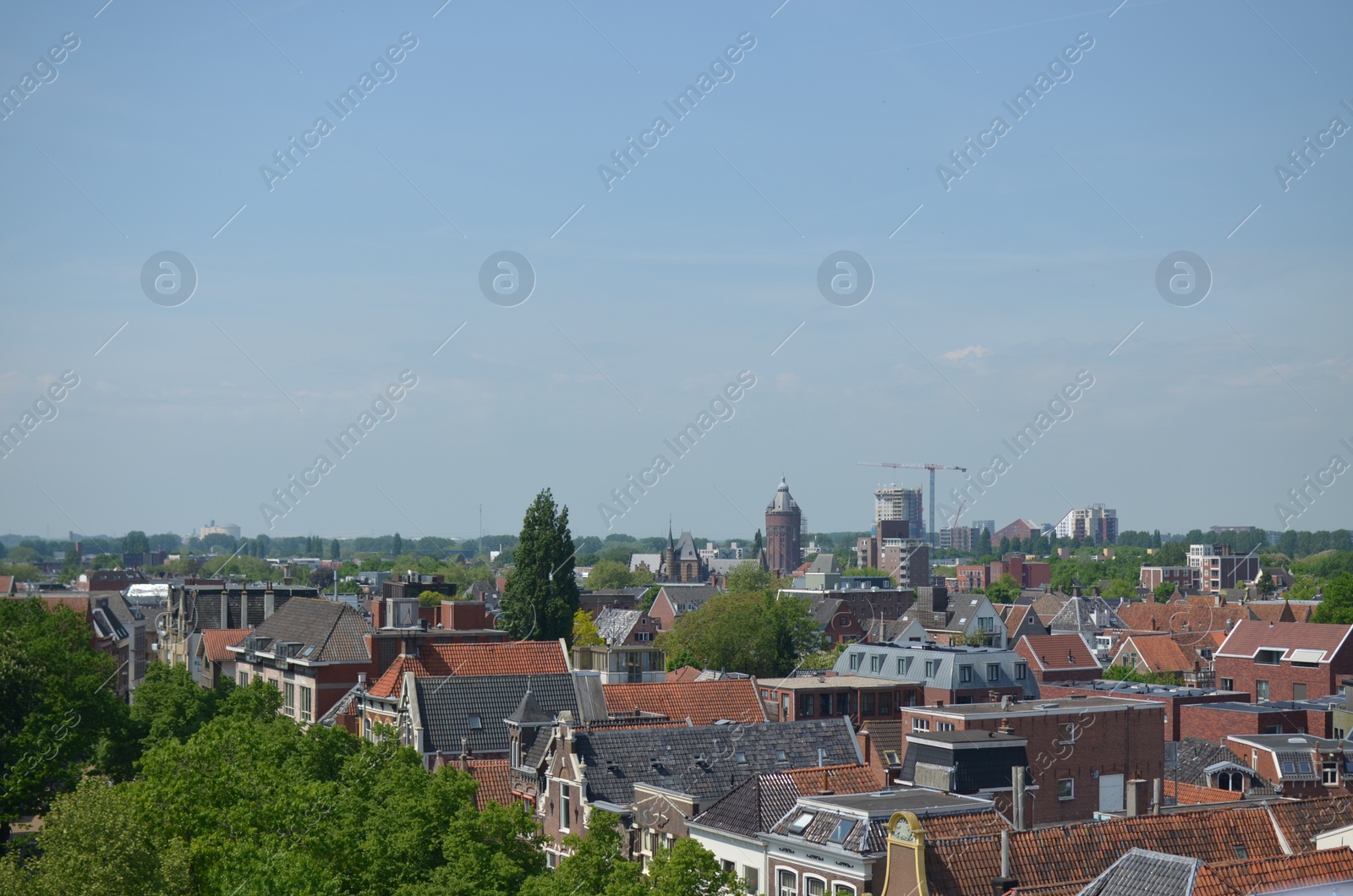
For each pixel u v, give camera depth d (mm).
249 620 154125
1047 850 47938
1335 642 136625
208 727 68875
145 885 51812
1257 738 95500
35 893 51000
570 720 72062
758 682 118312
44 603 128125
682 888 46688
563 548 157250
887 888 48344
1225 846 49844
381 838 53531
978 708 89375
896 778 73000
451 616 132125
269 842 52312
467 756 81875
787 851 57438
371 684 109750
